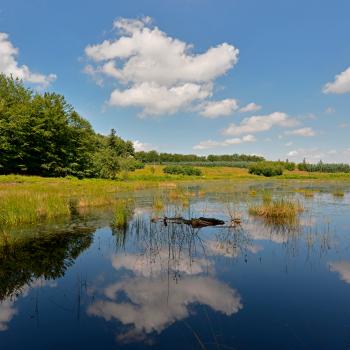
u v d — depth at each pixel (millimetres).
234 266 7984
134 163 80500
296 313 5453
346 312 5473
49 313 5484
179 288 6574
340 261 8352
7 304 5855
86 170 46469
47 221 13961
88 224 13344
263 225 13312
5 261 8391
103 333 4836
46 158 43438
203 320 5219
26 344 4535
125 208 18234
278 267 7871
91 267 7938
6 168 39969
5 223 12805
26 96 47625
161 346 4465
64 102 47719
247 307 5676
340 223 13773
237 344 4500
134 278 7164
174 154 138500
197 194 28359
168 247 9844
